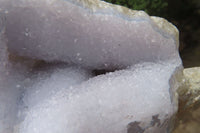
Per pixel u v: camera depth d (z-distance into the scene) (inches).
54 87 9.3
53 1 8.3
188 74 11.3
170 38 9.7
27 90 9.2
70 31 8.7
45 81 9.4
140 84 9.0
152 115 8.9
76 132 8.4
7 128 8.4
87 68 9.7
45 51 9.1
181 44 25.5
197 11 29.4
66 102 8.6
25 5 8.2
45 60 9.4
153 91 9.0
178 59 10.0
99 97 8.7
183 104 10.9
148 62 9.7
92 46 9.1
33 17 8.4
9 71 8.7
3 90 8.4
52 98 8.8
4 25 8.3
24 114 8.8
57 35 8.8
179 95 10.2
